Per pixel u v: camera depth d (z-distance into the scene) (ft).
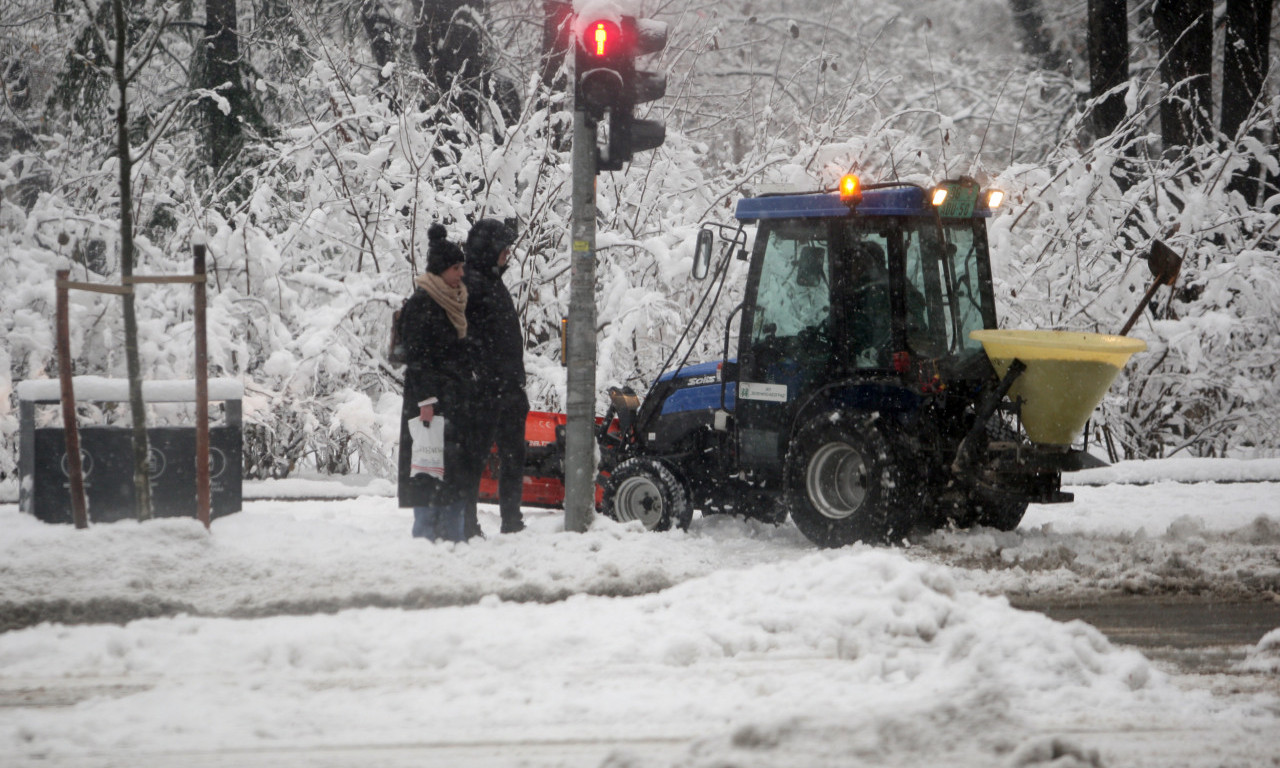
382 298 155.53
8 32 215.31
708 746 46.42
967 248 109.91
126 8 183.62
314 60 178.81
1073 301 175.73
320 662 62.44
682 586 77.97
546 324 167.53
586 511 100.07
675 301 163.53
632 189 169.58
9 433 148.77
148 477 92.12
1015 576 89.66
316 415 155.63
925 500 99.55
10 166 173.58
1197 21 199.00
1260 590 85.97
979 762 44.32
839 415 101.24
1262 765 46.88
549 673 61.11
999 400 98.43
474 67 203.51
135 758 48.34
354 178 170.19
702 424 114.11
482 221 98.84
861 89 213.25
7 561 79.87
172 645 65.82
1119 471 157.69
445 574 83.10
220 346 149.28
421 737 51.08
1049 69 339.36
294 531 98.43
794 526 114.32
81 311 149.07
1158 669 63.98
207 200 180.14
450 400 93.81
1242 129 180.65
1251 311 175.01
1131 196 179.42
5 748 49.52
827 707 53.57
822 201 106.32
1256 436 184.44
